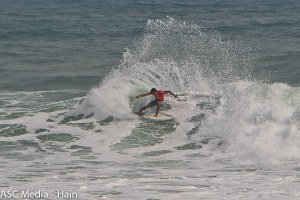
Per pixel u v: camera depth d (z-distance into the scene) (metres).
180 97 65.50
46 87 81.69
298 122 47.34
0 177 37.06
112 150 48.81
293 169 38.72
